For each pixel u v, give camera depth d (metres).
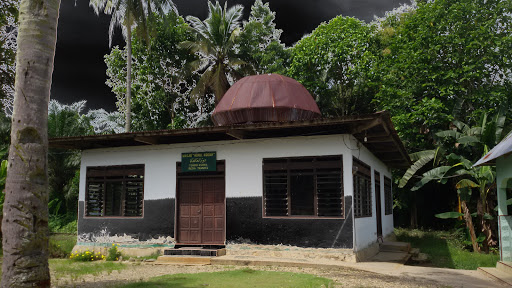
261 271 8.98
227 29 26.62
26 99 5.25
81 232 12.55
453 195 22.56
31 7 5.42
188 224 11.58
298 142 10.69
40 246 5.13
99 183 12.83
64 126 25.80
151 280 7.93
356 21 25.48
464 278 8.70
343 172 10.20
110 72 27.81
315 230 10.25
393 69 20.58
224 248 11.04
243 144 11.23
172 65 28.44
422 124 19.11
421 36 18.95
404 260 11.42
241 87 13.84
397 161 17.11
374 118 8.95
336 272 8.92
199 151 11.62
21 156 5.14
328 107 27.36
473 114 17.69
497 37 17.97
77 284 7.57
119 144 12.48
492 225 16.11
